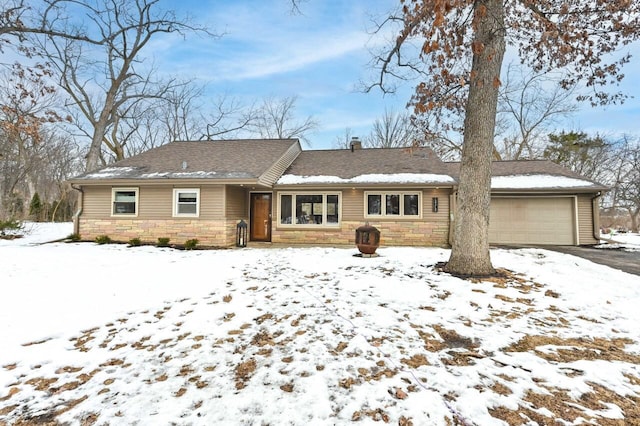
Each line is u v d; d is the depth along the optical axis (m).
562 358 3.04
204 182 10.73
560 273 6.16
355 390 2.46
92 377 2.71
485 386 2.53
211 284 5.49
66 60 16.33
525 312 4.27
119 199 11.75
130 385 2.57
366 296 4.80
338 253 9.02
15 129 10.89
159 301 4.64
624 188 21.12
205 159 12.68
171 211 11.35
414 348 3.20
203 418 2.15
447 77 6.03
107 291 5.11
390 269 6.52
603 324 3.90
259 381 2.60
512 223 11.91
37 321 3.90
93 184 11.50
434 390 2.46
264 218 12.88
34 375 2.76
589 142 20.52
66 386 2.59
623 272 6.29
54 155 25.09
